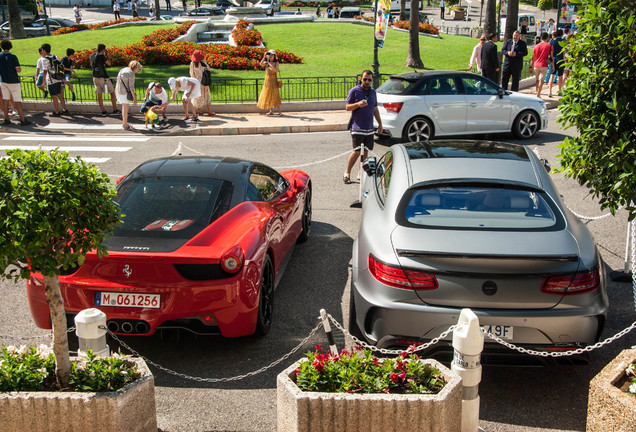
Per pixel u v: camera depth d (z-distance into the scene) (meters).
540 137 13.71
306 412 3.23
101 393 3.32
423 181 4.94
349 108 9.76
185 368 4.62
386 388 3.32
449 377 3.39
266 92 16.55
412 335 4.15
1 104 15.48
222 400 4.19
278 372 4.57
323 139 14.22
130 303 4.41
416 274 4.13
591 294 4.12
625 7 3.83
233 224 4.96
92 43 29.59
